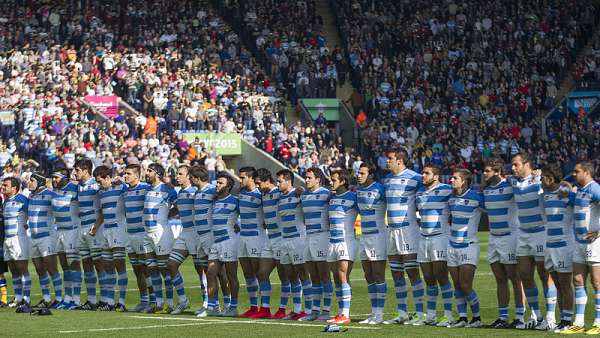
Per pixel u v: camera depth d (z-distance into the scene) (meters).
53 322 35.09
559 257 31.80
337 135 104.00
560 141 101.62
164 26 106.44
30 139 83.94
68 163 82.00
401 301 35.44
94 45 100.44
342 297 35.66
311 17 114.56
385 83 107.19
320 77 107.25
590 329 31.09
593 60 112.38
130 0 107.62
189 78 100.06
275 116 100.88
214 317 37.91
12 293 49.66
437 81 109.06
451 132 102.12
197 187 40.06
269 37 110.06
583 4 118.12
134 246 41.03
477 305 33.91
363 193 35.59
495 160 33.78
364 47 112.06
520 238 33.00
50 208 42.66
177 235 42.69
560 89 112.81
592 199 31.03
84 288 51.00
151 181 40.72
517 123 105.38
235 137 95.56
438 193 34.34
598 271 31.08
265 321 35.75
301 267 37.44
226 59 105.88
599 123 103.31
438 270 34.25
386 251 35.53
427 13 116.25
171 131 93.88
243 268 38.88
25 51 95.88
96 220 41.84
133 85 96.00
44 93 90.00
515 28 116.06
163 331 32.03
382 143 99.62
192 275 57.22
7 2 102.00
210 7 112.44
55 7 102.75
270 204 37.97
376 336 30.45
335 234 35.88
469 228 33.69
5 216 43.00
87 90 94.25
